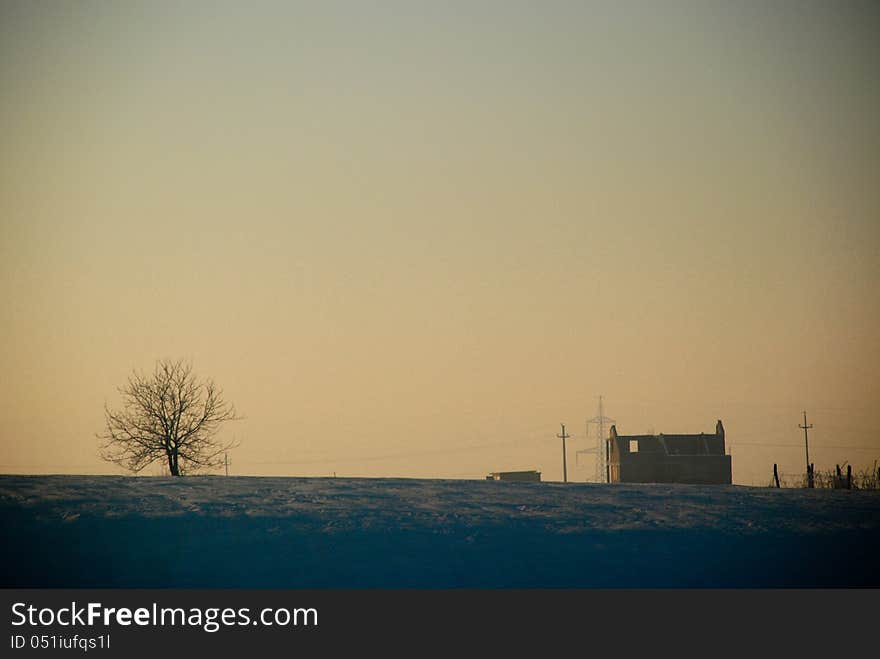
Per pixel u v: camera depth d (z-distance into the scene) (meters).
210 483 175.00
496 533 139.50
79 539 133.75
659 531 142.62
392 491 169.50
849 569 129.88
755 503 163.38
